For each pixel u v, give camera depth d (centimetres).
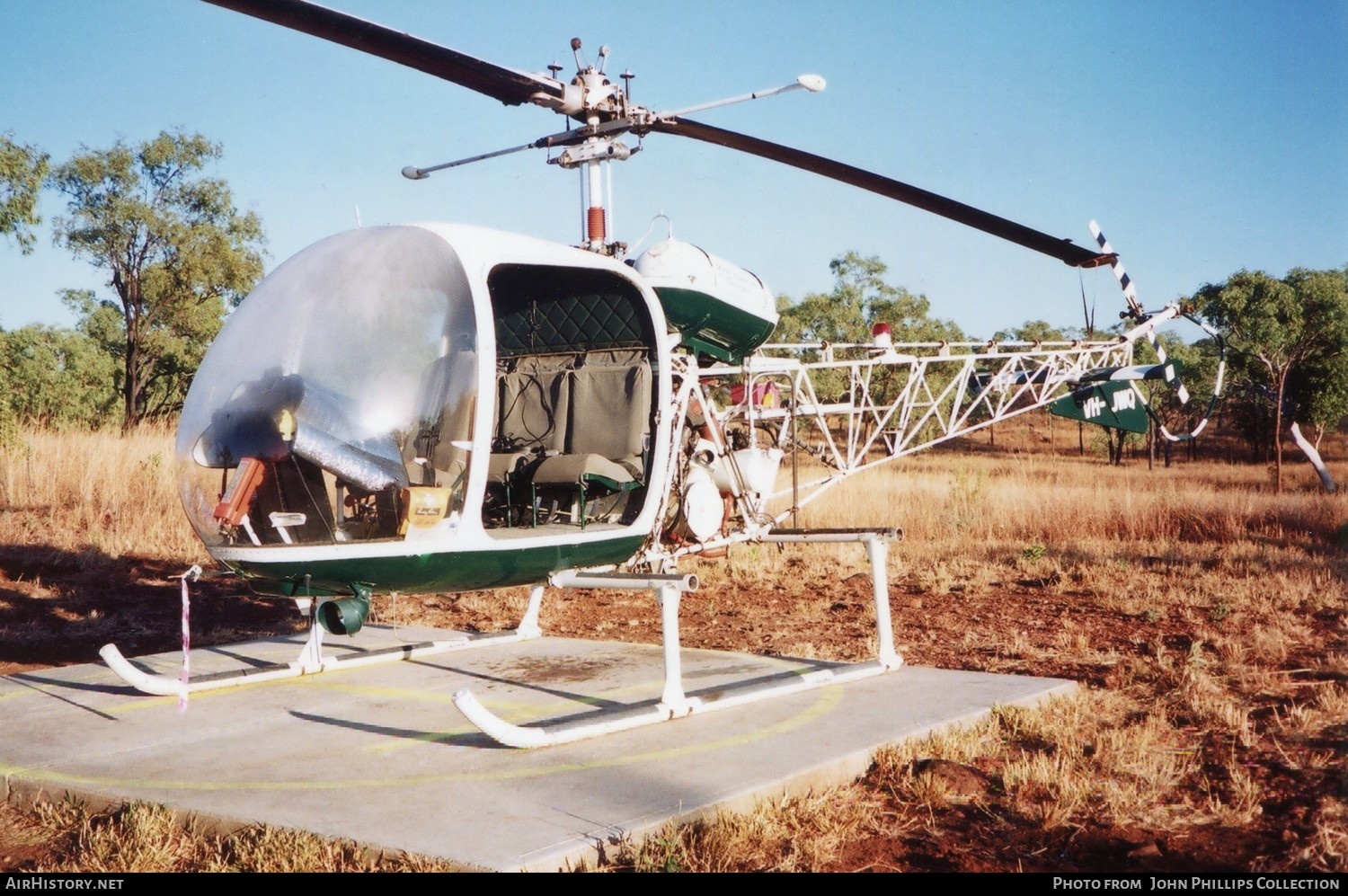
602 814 402
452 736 534
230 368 532
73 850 414
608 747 502
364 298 518
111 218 3086
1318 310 3030
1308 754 493
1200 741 523
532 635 812
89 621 924
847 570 1194
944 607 953
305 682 676
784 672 666
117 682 679
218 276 3195
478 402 512
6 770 490
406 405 507
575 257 586
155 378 3369
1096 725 557
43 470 1513
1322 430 3084
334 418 500
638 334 629
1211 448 4422
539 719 565
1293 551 1236
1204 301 3198
